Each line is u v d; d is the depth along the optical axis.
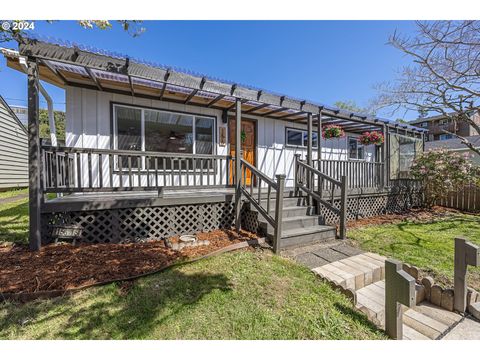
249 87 4.67
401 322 1.85
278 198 3.57
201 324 1.90
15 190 11.06
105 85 4.88
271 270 2.89
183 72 3.97
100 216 3.75
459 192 7.87
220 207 4.61
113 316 1.96
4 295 2.12
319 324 1.95
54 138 5.30
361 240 4.39
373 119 7.07
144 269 2.74
